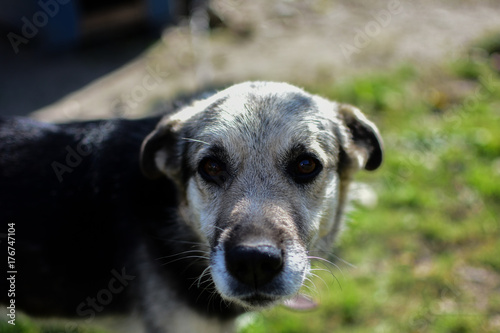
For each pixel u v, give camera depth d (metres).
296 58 1.41
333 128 0.63
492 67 1.33
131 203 0.65
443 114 1.18
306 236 0.59
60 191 0.65
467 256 0.87
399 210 0.94
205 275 0.63
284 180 0.59
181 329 0.65
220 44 1.50
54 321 0.70
